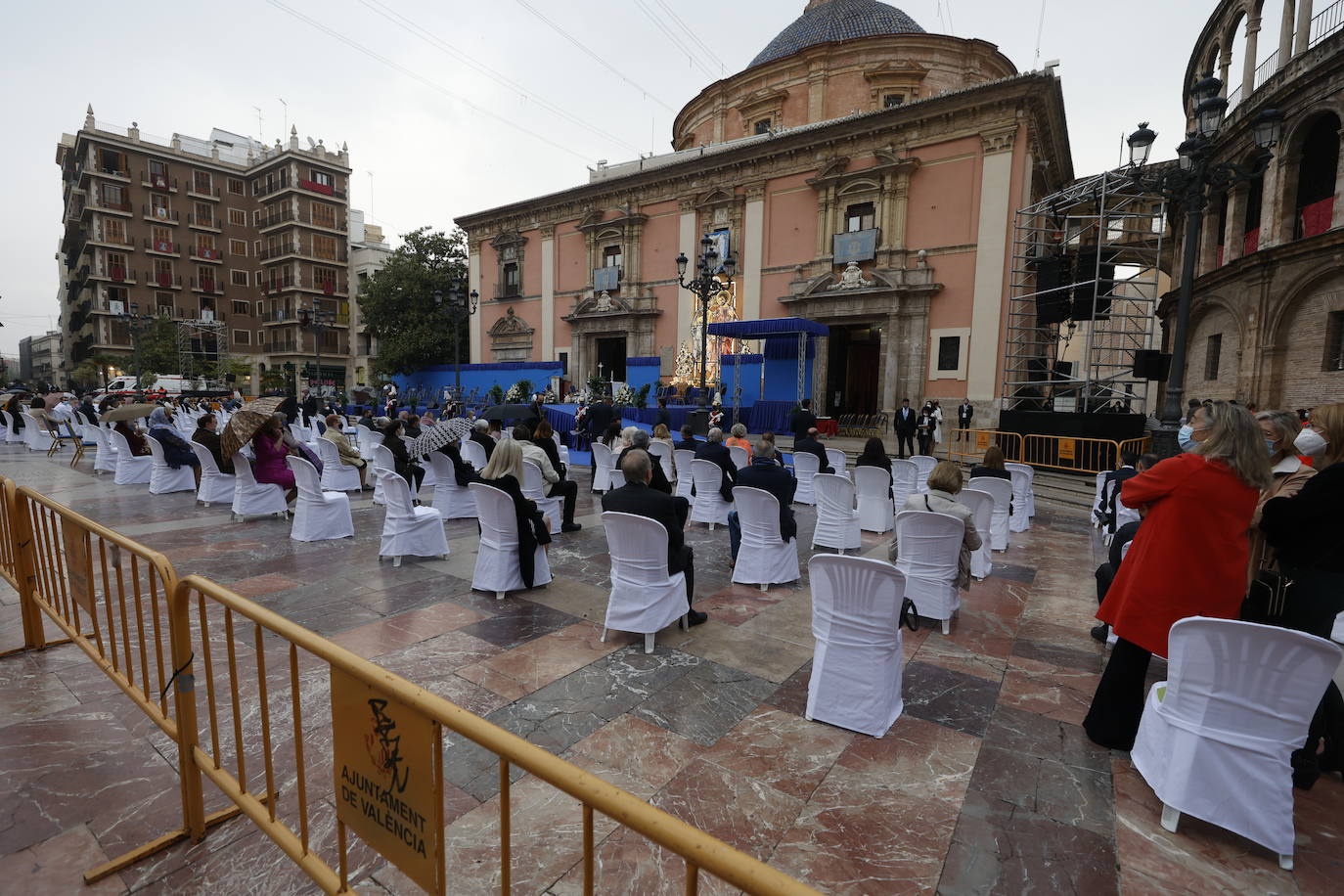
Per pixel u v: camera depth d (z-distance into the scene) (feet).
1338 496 9.25
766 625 15.81
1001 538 23.80
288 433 27.58
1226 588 9.14
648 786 9.29
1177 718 8.60
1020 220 63.00
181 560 20.18
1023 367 65.46
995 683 12.89
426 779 5.03
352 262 180.96
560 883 7.43
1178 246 71.87
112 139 161.58
